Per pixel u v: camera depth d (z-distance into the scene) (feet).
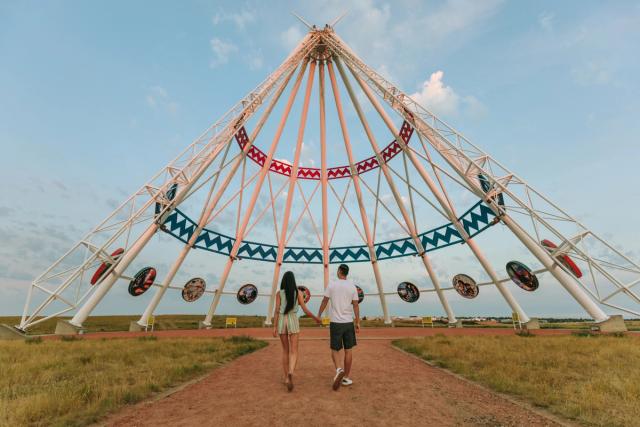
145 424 16.01
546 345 43.42
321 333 84.43
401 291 124.98
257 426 15.46
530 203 89.51
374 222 132.16
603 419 16.08
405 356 39.40
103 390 20.80
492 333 74.84
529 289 91.66
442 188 113.09
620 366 28.78
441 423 16.05
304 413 17.24
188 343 49.60
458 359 33.68
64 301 82.89
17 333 73.26
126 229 92.58
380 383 24.13
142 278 94.48
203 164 103.14
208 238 117.29
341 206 134.00
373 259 129.59
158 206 101.09
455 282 112.06
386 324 128.36
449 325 113.91
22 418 16.01
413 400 19.79
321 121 136.87
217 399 20.06
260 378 26.00
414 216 122.83
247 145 122.42
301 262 131.95
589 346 41.60
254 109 112.47
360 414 17.13
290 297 23.38
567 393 20.66
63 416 16.57
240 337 58.03
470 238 108.06
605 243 79.92
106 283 90.33
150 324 100.17
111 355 36.45
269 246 129.80
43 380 24.56
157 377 25.05
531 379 24.20
